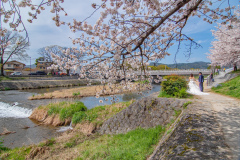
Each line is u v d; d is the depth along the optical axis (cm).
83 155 525
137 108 719
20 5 271
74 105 1144
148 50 425
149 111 682
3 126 1010
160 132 552
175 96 872
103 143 613
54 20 298
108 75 470
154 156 335
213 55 1895
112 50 360
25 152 621
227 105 555
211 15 379
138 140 523
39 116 1159
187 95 921
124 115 749
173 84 946
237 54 1284
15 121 1110
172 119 596
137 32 378
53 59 457
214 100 666
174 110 617
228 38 1150
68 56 440
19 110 1386
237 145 261
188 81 1108
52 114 1102
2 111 1391
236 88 992
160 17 302
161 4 361
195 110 492
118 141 597
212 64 2259
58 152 601
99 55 387
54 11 289
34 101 1698
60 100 1761
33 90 2750
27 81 3155
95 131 822
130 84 490
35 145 672
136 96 1769
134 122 708
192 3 388
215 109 501
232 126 347
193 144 273
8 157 594
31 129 959
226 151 243
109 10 308
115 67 426
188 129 343
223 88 1165
